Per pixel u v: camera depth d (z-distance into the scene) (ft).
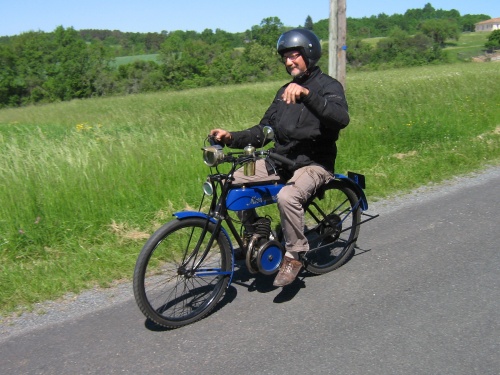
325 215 15.05
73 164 21.21
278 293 13.94
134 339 11.97
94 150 23.40
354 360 10.87
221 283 13.15
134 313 13.10
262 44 247.50
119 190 19.74
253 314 12.91
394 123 31.50
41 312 13.19
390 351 11.12
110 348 11.64
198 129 30.86
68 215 18.22
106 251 16.16
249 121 34.01
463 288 13.70
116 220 18.48
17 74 236.22
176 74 241.76
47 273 14.98
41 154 22.45
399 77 74.23
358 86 53.88
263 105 50.31
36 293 13.92
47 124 45.34
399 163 25.20
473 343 11.30
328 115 12.41
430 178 23.48
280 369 10.68
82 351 11.55
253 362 10.96
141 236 17.52
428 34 364.99
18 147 24.54
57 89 230.68
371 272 14.89
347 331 11.94
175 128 31.78
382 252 16.20
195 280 13.37
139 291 11.80
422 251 16.11
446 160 25.48
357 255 16.10
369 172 23.94
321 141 13.55
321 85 13.21
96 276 14.78
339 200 15.52
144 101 70.44
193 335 12.09
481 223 18.15
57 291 14.08
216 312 13.07
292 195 12.88
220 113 39.99
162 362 11.10
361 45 262.06
